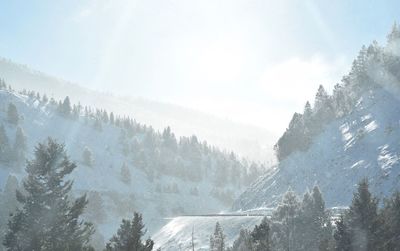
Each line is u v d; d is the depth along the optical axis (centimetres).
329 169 10881
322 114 13888
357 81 14125
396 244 2716
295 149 13488
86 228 2173
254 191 13488
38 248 1925
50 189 2102
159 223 12975
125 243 1873
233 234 9325
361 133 11025
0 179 14900
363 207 2686
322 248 3159
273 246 4156
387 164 8850
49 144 2164
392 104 11338
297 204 5238
